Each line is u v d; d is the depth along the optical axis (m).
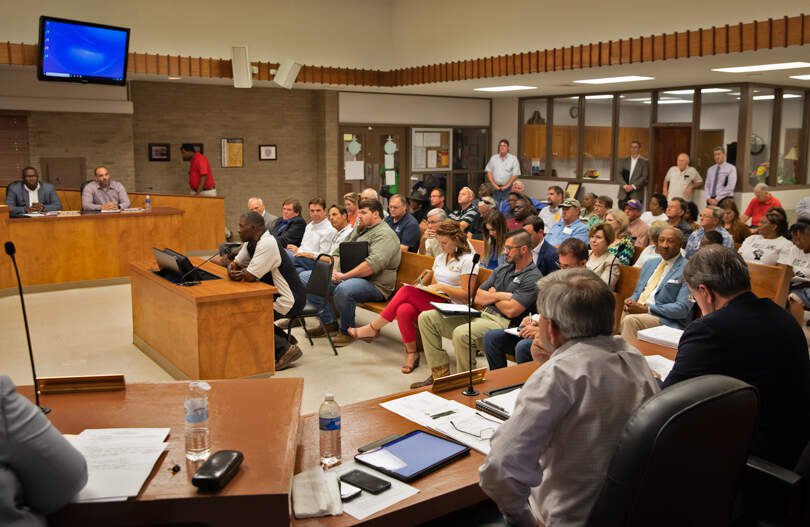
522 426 1.72
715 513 1.68
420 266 5.71
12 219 7.45
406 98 12.64
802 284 5.71
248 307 4.66
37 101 9.88
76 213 8.01
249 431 2.09
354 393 4.57
